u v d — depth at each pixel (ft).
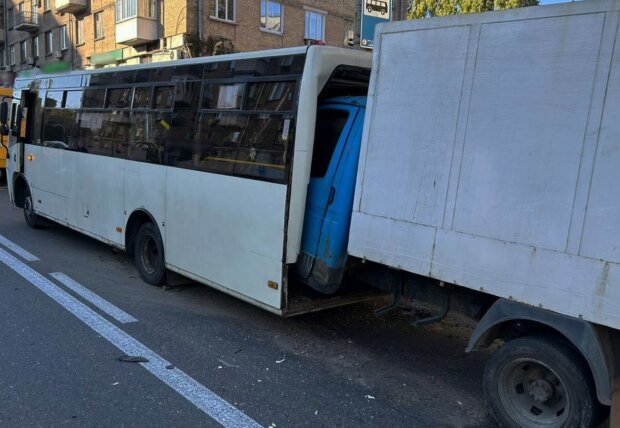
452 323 19.12
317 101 15.02
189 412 12.11
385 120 12.91
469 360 16.03
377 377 14.55
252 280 16.21
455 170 11.59
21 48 129.39
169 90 19.65
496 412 11.66
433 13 63.52
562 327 10.11
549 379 10.99
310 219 15.17
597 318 9.58
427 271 12.12
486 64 11.07
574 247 9.84
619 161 9.31
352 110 14.69
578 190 9.80
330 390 13.61
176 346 15.81
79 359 14.55
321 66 14.61
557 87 10.07
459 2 61.67
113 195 23.15
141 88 21.29
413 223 12.35
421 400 13.35
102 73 24.06
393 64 12.72
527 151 10.47
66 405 12.13
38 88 30.27
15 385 12.94
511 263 10.70
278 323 18.17
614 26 9.38
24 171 31.86
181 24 72.84
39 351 14.92
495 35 10.94
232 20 78.28
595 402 10.20
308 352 15.96
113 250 27.12
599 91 9.56
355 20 23.91
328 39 94.53
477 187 11.22
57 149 27.73
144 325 17.35
